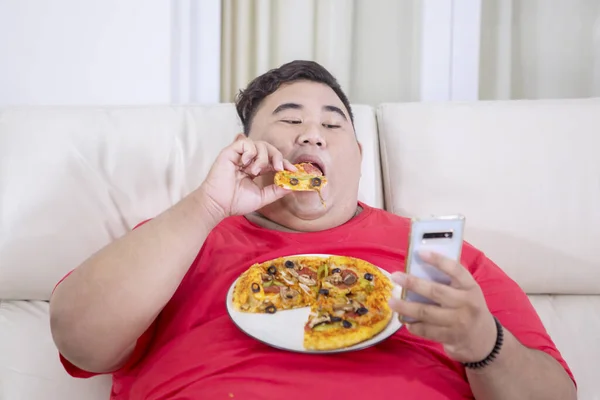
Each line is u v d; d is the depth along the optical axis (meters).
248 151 0.94
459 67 1.92
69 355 0.84
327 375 0.78
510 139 1.38
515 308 0.93
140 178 1.35
